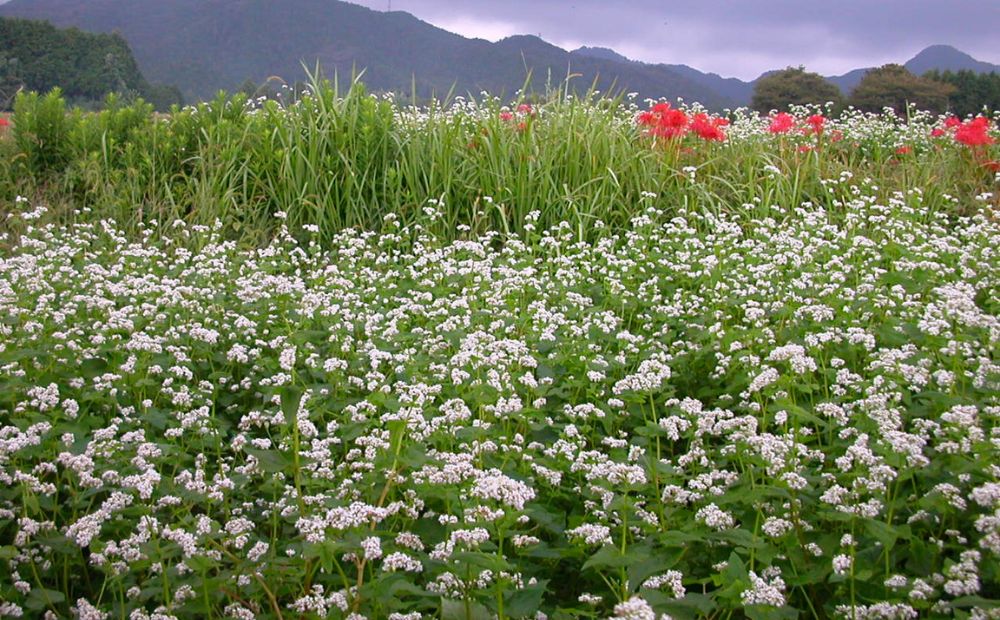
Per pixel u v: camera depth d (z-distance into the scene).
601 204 9.83
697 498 3.64
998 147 11.22
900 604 2.91
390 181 9.91
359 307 6.87
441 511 3.76
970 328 5.63
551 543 3.70
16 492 3.71
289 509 3.54
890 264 7.31
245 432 4.71
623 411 4.84
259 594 3.21
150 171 10.23
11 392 4.54
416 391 4.09
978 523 3.01
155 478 3.35
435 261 7.87
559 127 10.41
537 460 4.05
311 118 10.41
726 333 5.52
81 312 6.23
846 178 10.49
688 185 9.95
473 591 2.97
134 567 3.15
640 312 7.07
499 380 4.57
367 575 3.39
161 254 8.09
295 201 9.91
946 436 3.93
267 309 6.30
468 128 10.61
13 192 10.02
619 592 3.15
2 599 3.26
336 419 4.69
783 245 7.67
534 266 8.26
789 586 3.30
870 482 3.39
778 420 3.88
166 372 5.14
